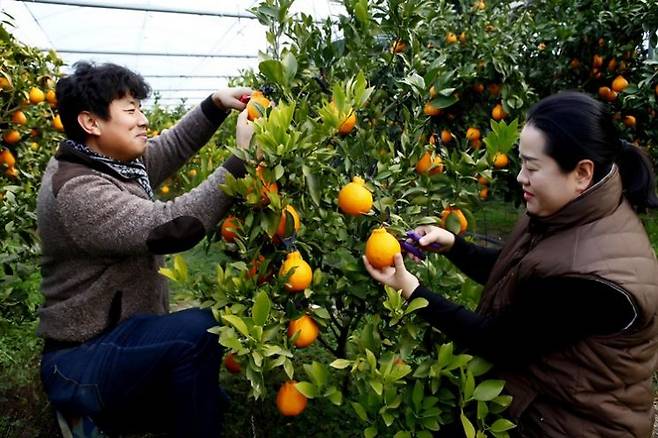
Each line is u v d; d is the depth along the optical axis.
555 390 1.55
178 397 1.84
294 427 2.42
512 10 5.31
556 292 1.46
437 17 3.24
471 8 4.32
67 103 1.87
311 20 2.12
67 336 1.91
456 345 1.81
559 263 1.46
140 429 2.08
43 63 3.93
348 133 1.86
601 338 1.47
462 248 1.99
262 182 1.63
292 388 1.83
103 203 1.75
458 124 4.11
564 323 1.47
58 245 1.86
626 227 1.50
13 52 3.60
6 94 3.42
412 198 1.92
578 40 4.55
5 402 2.73
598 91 4.80
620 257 1.44
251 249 1.74
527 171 1.53
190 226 1.70
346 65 2.08
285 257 1.74
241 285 1.68
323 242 1.82
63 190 1.78
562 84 4.86
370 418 1.72
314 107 1.98
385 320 1.87
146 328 1.87
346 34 2.13
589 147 1.43
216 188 1.72
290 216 1.63
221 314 1.61
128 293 1.93
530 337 1.52
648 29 3.94
